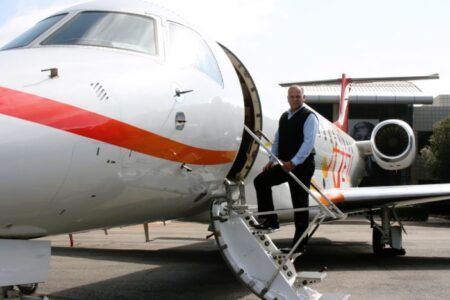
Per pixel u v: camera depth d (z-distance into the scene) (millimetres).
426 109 37312
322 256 10477
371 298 6266
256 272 5121
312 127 5453
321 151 9906
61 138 3576
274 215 5738
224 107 5355
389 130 12984
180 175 4805
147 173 4367
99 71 4156
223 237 5258
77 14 4965
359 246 12789
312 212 8062
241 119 5672
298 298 4879
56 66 3957
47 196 3559
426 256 10469
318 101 33156
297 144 5574
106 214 4297
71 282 7387
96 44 4602
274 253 5277
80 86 3885
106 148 3900
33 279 3766
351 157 12672
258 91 6859
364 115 35969
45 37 4688
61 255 10648
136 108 4207
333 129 11422
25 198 3422
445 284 7180
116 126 3986
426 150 30547
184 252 11281
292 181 5574
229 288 6934
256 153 6277
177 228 20641
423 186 9336
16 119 3389
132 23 4988
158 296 6395
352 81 15766
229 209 5527
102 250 11664
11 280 3635
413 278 7668
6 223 3475
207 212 6102
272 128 7449
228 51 6500
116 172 4047
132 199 4398
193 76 5051
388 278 7668
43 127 3494
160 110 4441
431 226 22297
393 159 12242
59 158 3562
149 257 10336
